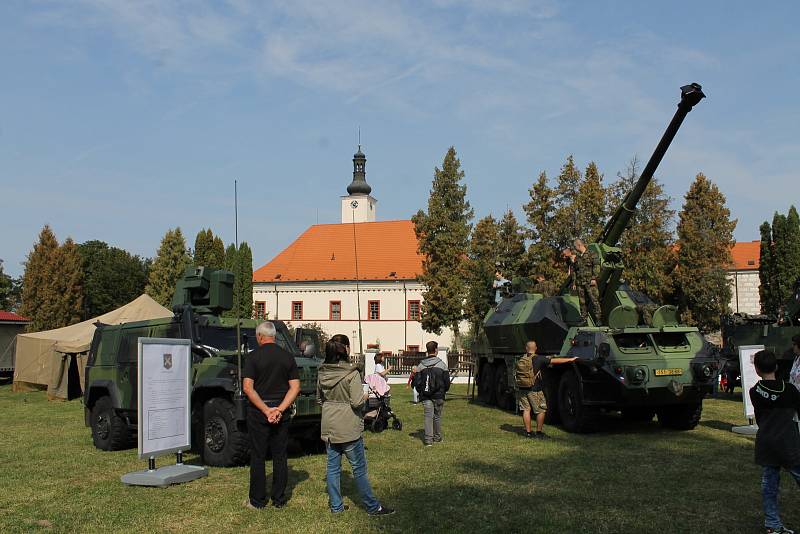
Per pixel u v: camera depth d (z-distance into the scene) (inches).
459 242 1870.1
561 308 627.2
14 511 292.8
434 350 482.3
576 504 297.9
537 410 502.6
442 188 1889.8
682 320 1600.6
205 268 494.3
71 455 443.5
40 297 2175.2
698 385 511.5
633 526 263.6
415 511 287.1
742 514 281.0
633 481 344.5
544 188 1403.8
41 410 767.7
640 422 592.1
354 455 282.8
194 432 422.6
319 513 285.0
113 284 2647.6
